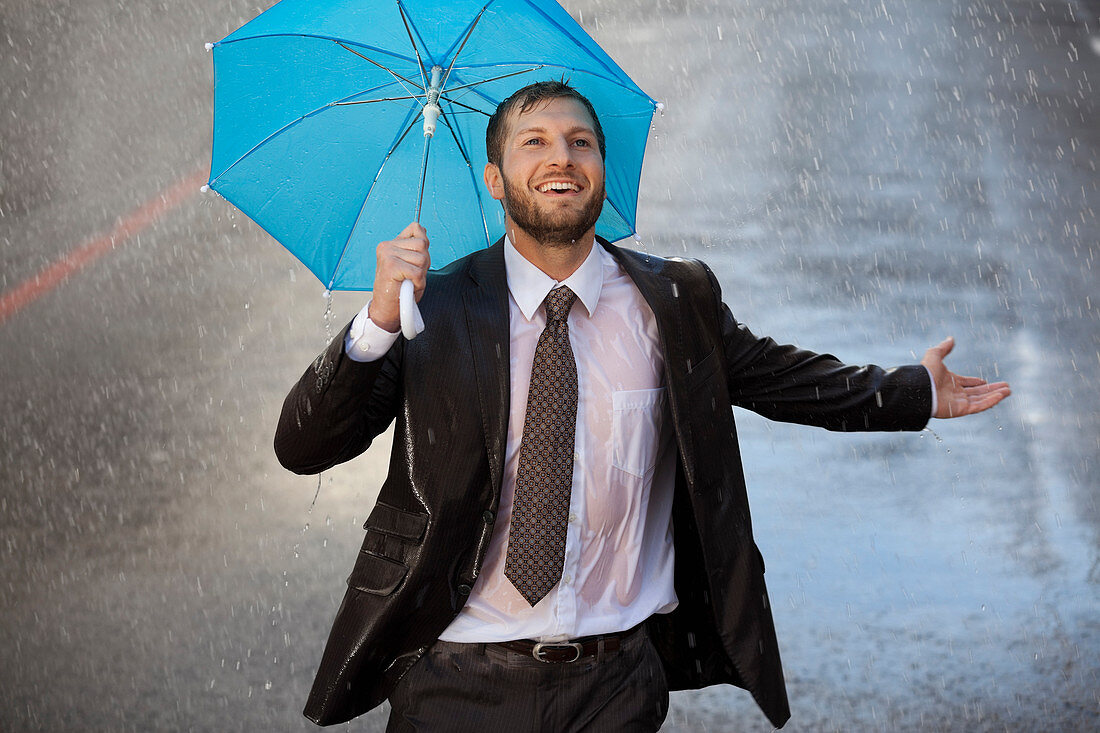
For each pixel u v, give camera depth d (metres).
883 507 12.59
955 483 13.09
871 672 9.62
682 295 5.80
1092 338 17.55
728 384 6.10
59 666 9.87
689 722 9.08
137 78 35.56
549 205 5.45
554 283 5.62
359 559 5.60
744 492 5.89
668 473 5.92
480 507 5.42
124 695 9.44
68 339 19.05
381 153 5.99
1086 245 21.88
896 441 14.24
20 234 25.22
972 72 33.66
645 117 6.14
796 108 31.16
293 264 22.77
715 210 24.25
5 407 16.16
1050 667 9.64
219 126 5.73
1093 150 27.33
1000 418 14.83
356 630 5.49
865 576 11.18
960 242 22.14
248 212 5.98
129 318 19.98
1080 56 34.81
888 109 30.75
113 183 28.28
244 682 9.64
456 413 5.41
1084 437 14.23
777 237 22.64
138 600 10.98
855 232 22.80
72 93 34.47
